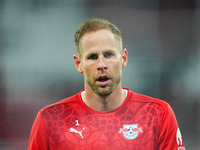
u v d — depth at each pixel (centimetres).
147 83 2862
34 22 3039
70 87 2912
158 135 838
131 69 2905
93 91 828
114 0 3103
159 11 3091
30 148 855
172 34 3056
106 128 826
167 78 2909
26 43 3005
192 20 3058
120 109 842
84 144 816
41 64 2966
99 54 759
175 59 2992
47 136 849
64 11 3069
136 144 813
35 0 3047
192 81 2888
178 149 834
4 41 2988
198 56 2992
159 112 848
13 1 3030
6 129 2617
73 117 850
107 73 759
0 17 3014
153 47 3031
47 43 3012
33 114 2775
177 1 3077
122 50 824
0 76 2902
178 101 2803
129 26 3092
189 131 2606
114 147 812
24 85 2888
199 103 2791
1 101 2788
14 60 2958
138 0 3117
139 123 833
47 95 2877
